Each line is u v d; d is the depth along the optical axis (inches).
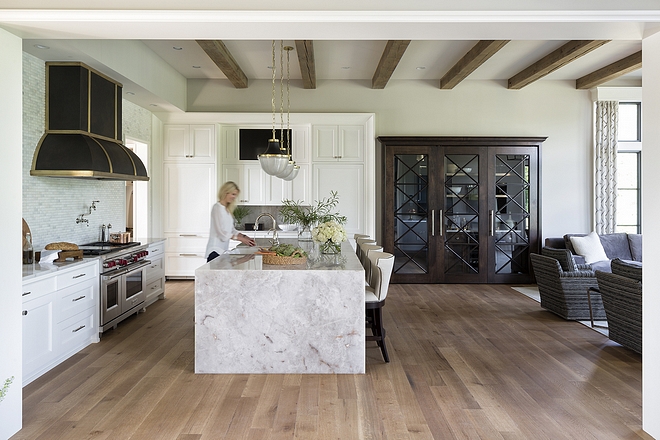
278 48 244.7
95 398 128.1
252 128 309.3
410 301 254.8
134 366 153.6
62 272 153.9
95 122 191.6
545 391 133.5
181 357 162.6
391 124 312.3
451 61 270.2
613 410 121.2
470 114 313.0
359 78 308.7
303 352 146.9
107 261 186.2
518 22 102.5
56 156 173.9
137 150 292.4
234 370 147.0
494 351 169.8
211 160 303.4
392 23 103.6
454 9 102.8
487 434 108.6
